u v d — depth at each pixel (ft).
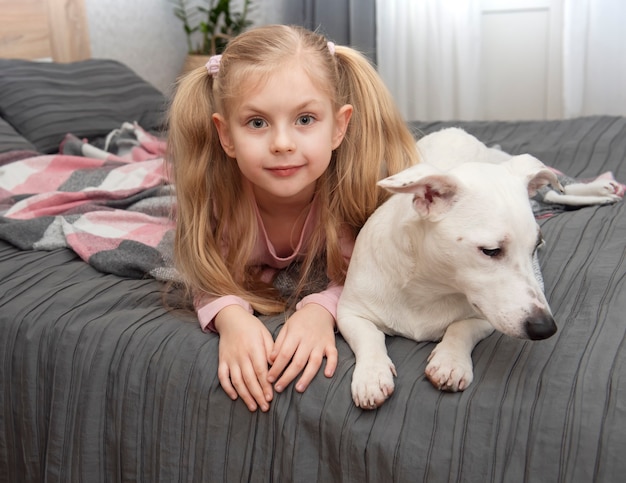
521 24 10.53
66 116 7.20
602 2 9.59
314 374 3.13
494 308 2.93
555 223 4.57
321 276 4.24
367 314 3.51
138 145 6.95
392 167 4.17
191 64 10.48
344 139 4.05
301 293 4.16
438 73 10.82
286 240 4.27
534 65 10.66
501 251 2.94
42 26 8.53
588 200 4.96
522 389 2.84
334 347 3.28
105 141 7.23
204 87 4.05
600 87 9.93
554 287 3.68
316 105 3.55
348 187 4.03
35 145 6.84
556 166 6.20
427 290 3.33
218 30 11.35
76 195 5.28
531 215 3.00
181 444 3.31
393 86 11.16
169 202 5.02
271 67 3.49
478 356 3.12
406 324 3.44
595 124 7.26
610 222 4.49
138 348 3.50
